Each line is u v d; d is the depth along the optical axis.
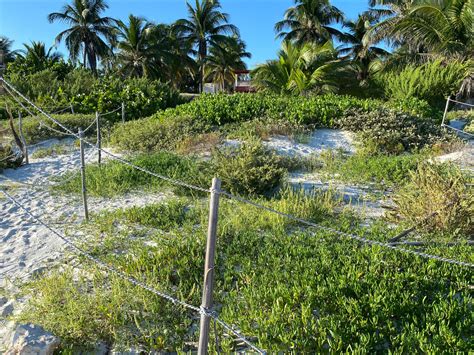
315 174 8.84
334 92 20.38
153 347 3.34
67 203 7.21
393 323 3.44
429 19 18.78
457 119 16.05
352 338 3.20
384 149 10.75
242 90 35.53
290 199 6.83
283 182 7.71
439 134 11.85
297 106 12.95
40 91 19.22
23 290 4.22
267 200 7.11
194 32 35.97
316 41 33.03
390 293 3.68
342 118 12.32
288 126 11.84
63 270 4.67
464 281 3.89
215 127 12.52
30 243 5.53
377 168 8.45
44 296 3.87
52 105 17.72
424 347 2.99
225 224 5.44
